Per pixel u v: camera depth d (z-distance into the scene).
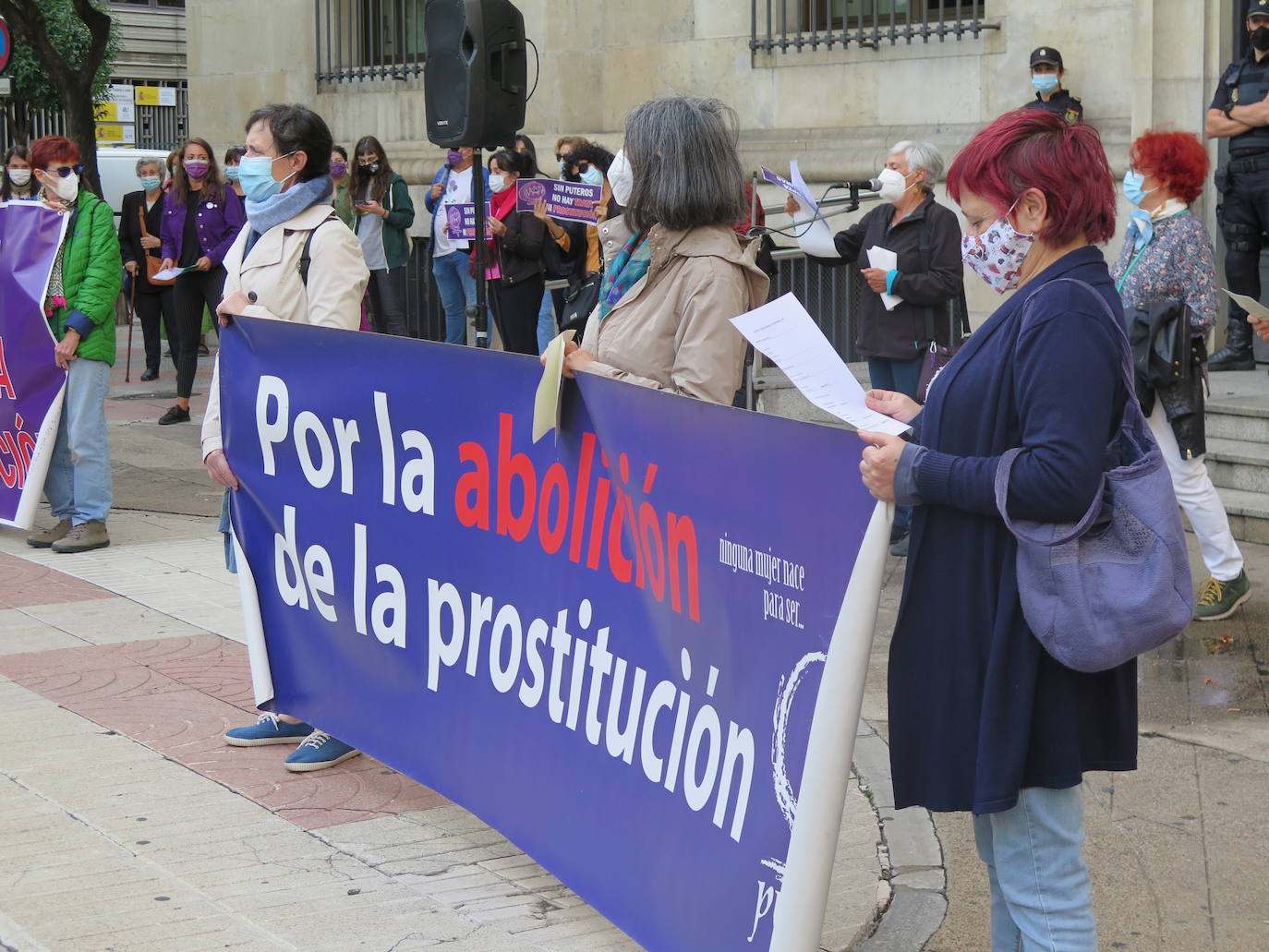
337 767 4.56
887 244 7.23
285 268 4.45
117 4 31.73
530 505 3.57
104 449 7.64
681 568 3.03
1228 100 8.86
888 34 10.73
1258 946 3.39
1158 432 5.94
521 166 10.18
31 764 4.58
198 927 3.48
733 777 2.89
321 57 14.78
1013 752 2.50
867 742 4.82
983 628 2.55
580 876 3.42
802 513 2.67
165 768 4.56
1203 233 5.79
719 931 2.91
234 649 5.88
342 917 3.55
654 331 3.51
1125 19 9.60
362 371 4.08
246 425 4.56
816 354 2.83
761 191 11.41
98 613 6.43
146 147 32.06
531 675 3.62
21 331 7.44
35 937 3.42
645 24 12.21
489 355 3.63
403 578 4.07
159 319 13.98
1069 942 2.55
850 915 3.58
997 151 2.56
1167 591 2.42
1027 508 2.41
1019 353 2.47
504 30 6.39
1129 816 4.15
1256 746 4.67
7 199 7.86
